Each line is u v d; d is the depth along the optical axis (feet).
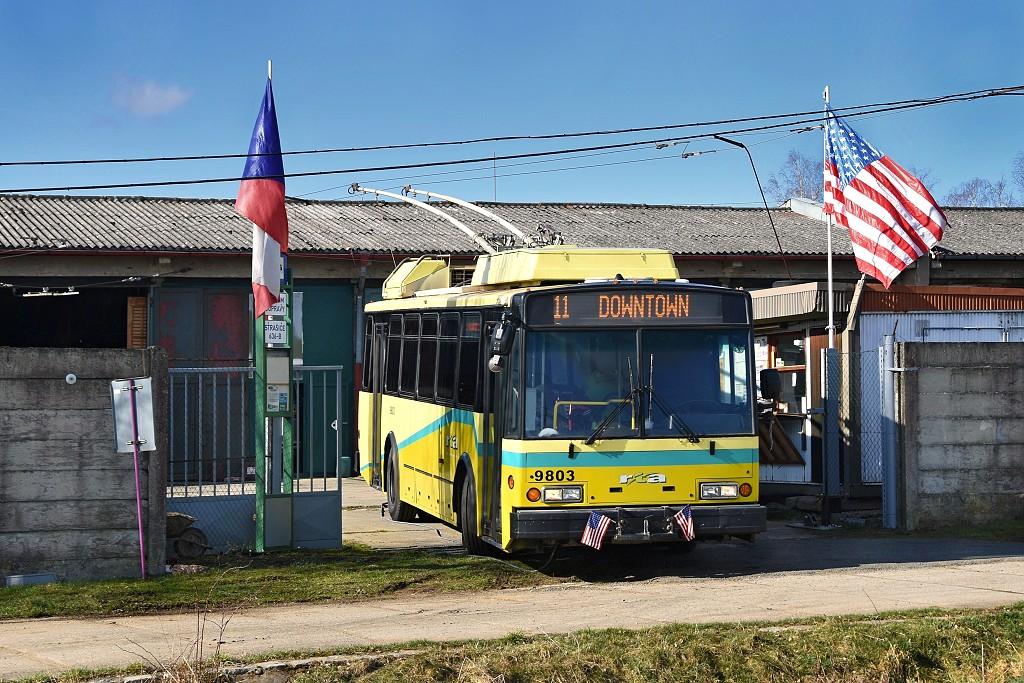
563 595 40.24
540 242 57.21
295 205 105.81
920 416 55.26
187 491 47.80
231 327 85.46
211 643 31.94
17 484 41.96
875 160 67.00
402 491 59.98
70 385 42.52
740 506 43.19
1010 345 56.24
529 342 42.70
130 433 42.80
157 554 43.24
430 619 35.81
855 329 59.67
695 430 43.16
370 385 68.80
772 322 65.72
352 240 91.15
